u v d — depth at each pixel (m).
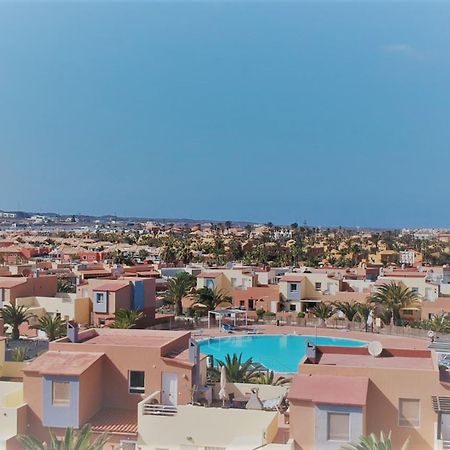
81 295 86.75
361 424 28.53
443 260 191.50
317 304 99.19
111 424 33.53
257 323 92.81
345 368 30.88
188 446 31.47
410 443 29.83
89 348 36.16
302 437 29.08
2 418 33.28
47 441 33.47
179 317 94.81
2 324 73.00
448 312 90.38
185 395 35.00
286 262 176.62
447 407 28.95
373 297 92.00
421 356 34.97
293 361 73.88
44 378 33.72
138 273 115.81
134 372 35.66
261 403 35.75
